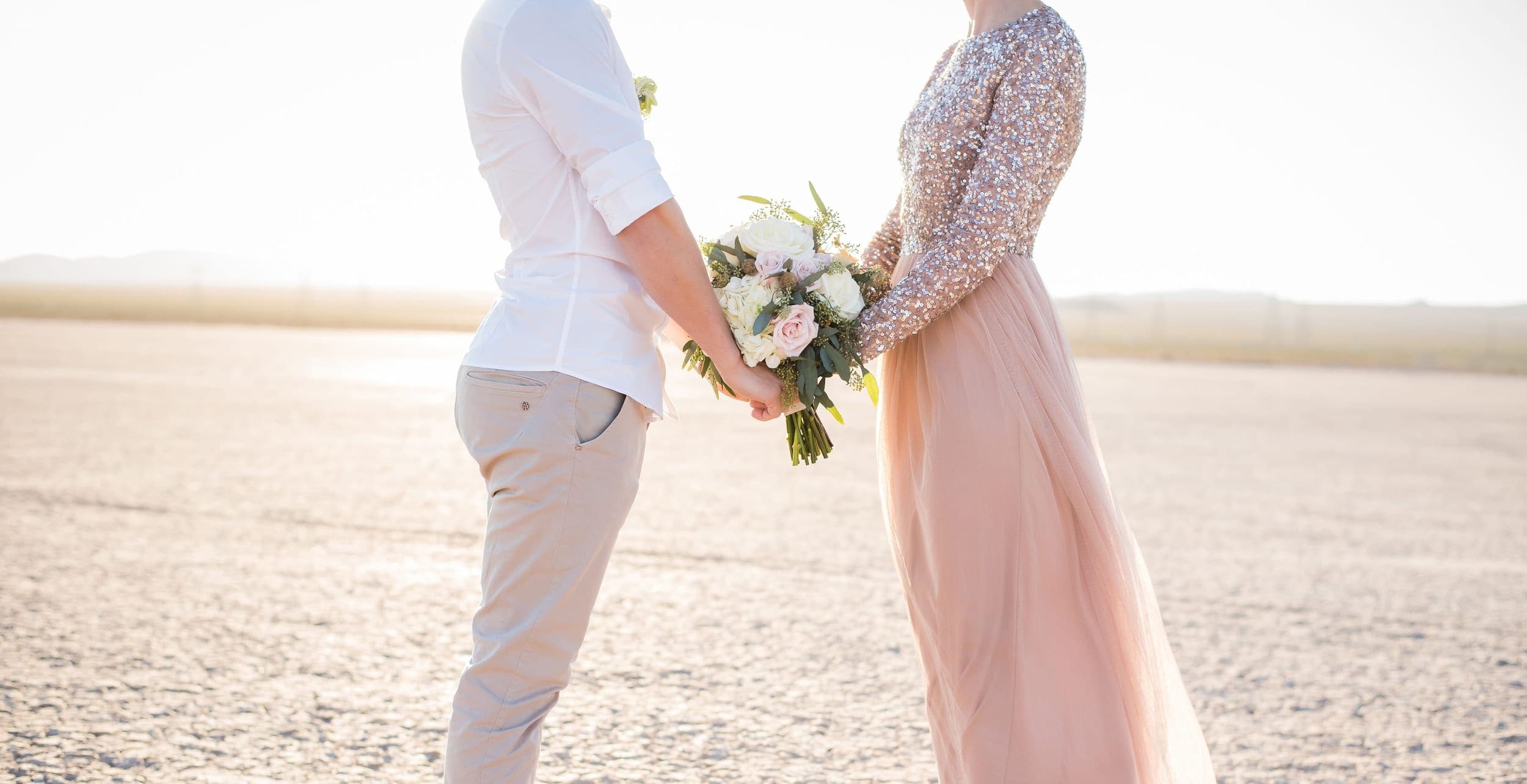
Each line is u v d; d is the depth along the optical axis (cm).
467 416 193
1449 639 449
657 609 451
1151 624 223
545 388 184
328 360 2164
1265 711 354
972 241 210
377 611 431
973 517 219
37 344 2348
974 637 219
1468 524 733
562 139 182
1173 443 1175
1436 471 1010
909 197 238
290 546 545
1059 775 212
